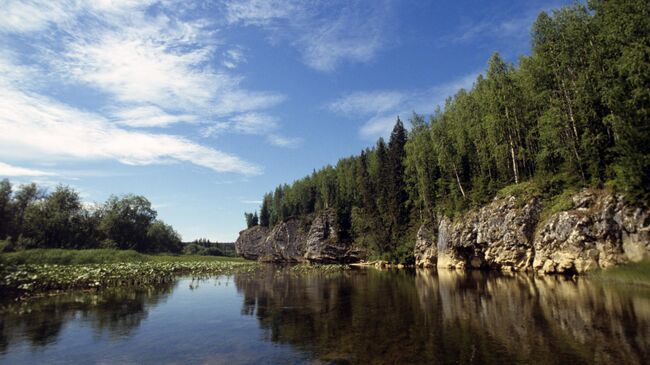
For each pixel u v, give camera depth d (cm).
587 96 3173
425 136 6600
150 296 2852
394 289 2980
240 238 17450
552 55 3572
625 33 2741
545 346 1155
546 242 3344
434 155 6394
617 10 2872
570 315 1570
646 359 980
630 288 2178
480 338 1303
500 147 4675
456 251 4931
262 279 4444
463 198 5181
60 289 3169
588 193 3067
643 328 1287
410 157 6781
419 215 6888
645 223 2419
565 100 3597
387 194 7656
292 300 2567
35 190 8238
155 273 4497
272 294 2939
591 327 1346
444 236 5247
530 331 1355
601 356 1024
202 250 17400
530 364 998
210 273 5478
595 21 3259
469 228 4631
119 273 3978
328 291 3038
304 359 1157
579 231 2961
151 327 1725
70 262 5638
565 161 3794
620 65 2706
